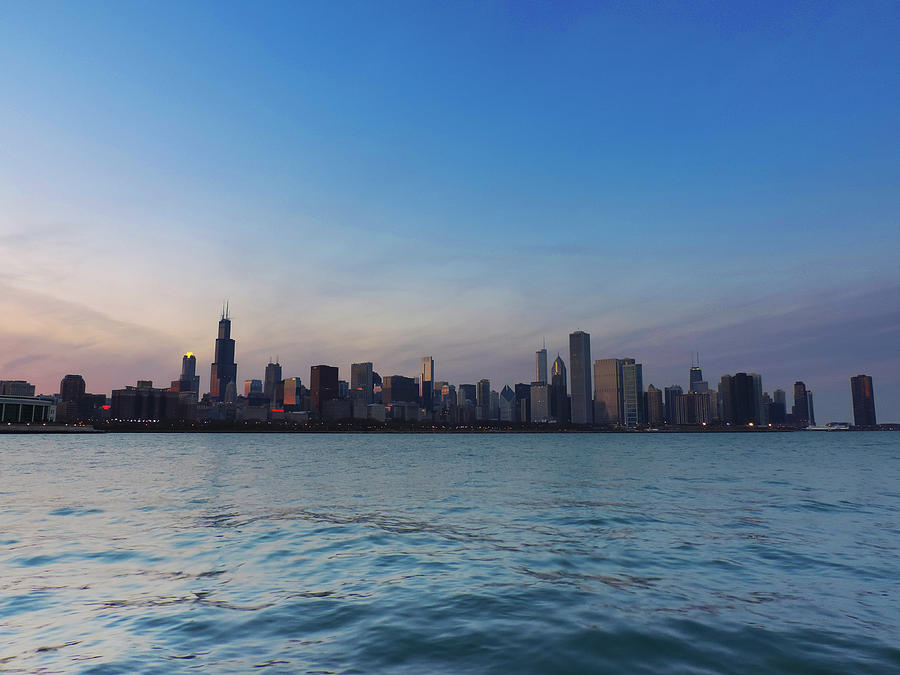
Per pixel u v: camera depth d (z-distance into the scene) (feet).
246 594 43.73
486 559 56.65
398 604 40.93
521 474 190.39
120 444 616.39
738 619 37.14
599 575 49.75
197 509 95.76
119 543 64.75
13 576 49.21
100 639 33.58
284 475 183.42
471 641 33.19
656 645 32.40
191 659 30.40
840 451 467.11
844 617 37.63
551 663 29.81
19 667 29.32
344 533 72.23
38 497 112.98
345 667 29.30
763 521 81.41
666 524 79.00
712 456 361.71
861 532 71.92
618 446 651.66
